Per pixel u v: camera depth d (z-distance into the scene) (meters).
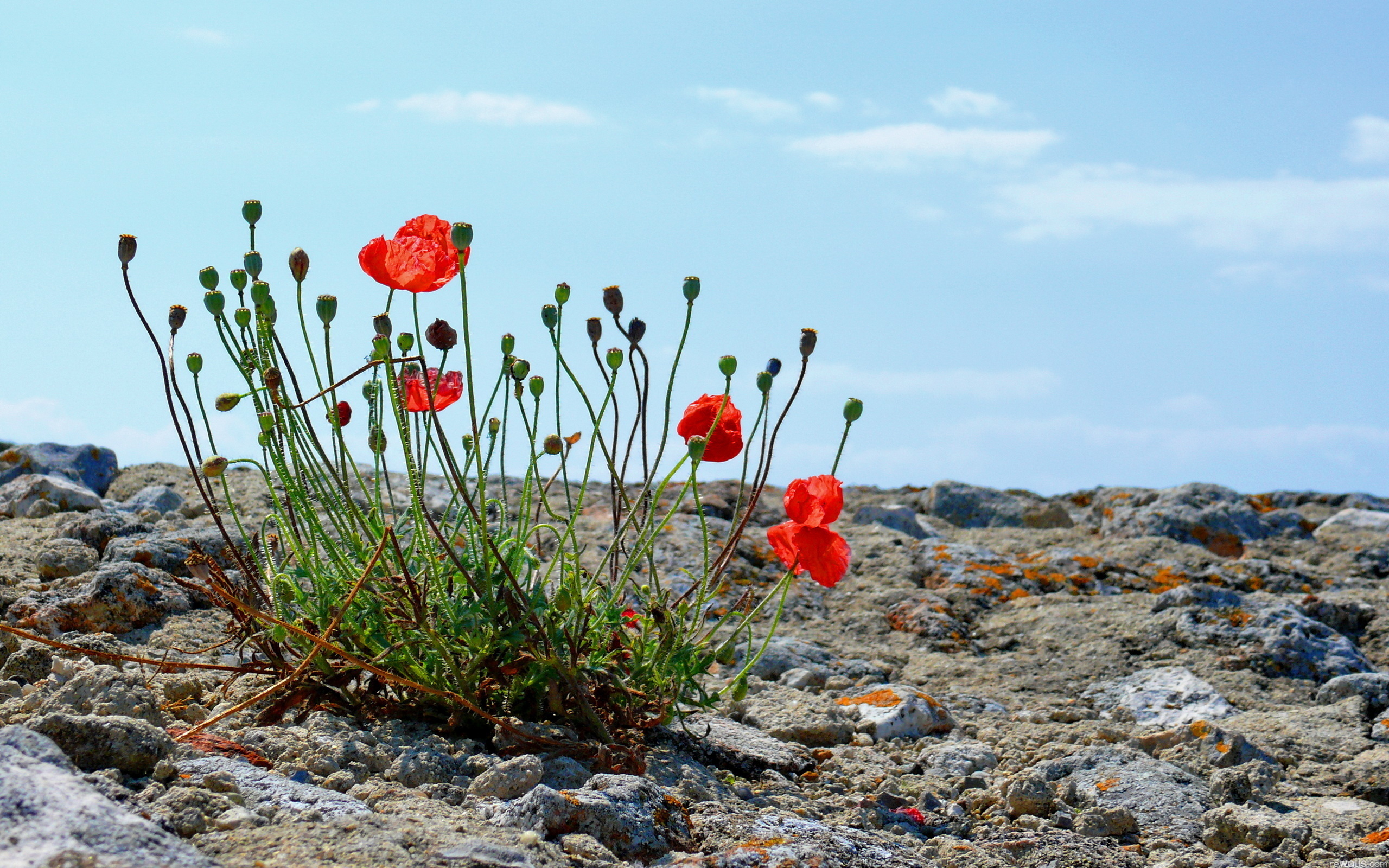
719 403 1.75
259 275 1.72
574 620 1.78
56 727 1.59
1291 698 2.08
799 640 2.16
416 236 1.73
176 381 1.75
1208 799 1.81
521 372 1.75
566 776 1.68
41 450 2.56
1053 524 3.12
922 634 2.24
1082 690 2.10
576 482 2.97
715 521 2.64
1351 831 1.77
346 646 1.75
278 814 1.58
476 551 1.74
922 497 3.33
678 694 1.76
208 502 1.78
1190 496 2.99
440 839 1.56
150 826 1.51
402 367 1.77
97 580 1.92
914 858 1.65
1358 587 2.50
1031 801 1.78
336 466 1.84
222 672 1.82
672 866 1.60
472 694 1.73
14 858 1.48
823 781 1.80
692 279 1.76
